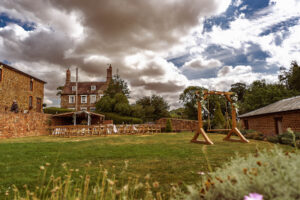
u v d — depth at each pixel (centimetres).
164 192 266
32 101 2552
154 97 3809
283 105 1389
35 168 423
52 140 1253
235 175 104
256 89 2406
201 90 976
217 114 2019
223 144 862
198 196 114
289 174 91
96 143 970
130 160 503
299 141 757
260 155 127
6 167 432
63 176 356
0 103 1923
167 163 456
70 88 4281
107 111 2931
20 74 2280
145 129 1891
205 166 412
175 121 2300
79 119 2659
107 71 4375
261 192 92
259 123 1656
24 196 257
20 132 1549
